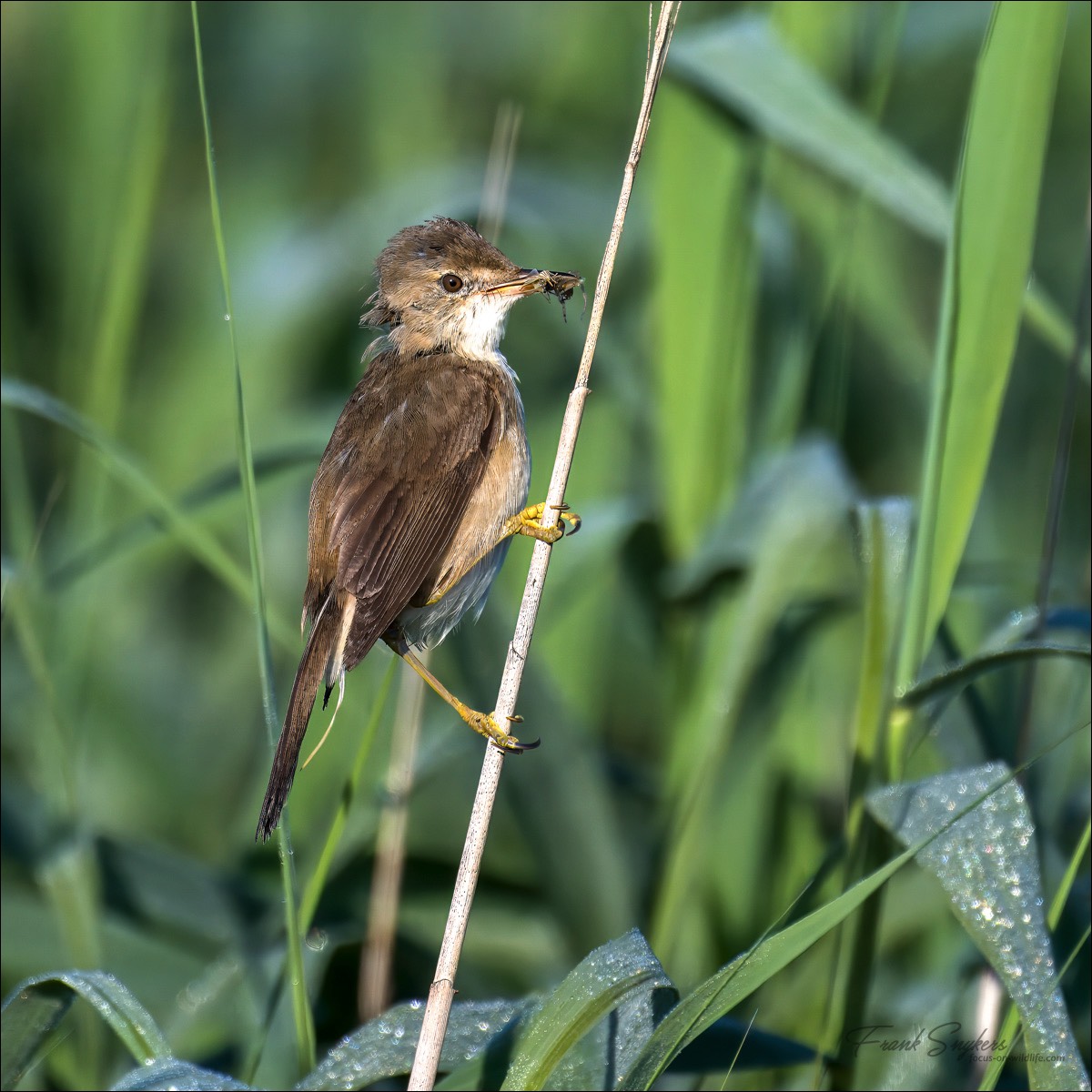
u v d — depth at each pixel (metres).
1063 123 15.37
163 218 16.27
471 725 8.38
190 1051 9.26
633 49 16.23
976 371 7.71
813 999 9.12
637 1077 5.84
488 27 18.09
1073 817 9.84
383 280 9.76
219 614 13.60
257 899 9.81
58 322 14.59
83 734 10.95
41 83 15.26
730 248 10.41
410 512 8.40
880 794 7.36
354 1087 6.84
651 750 12.70
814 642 11.01
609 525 10.71
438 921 10.03
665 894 9.05
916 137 15.84
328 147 17.28
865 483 14.10
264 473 9.92
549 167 13.59
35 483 13.74
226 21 17.11
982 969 8.42
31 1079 8.92
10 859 9.55
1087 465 13.62
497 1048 6.59
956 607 11.03
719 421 10.60
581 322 12.38
